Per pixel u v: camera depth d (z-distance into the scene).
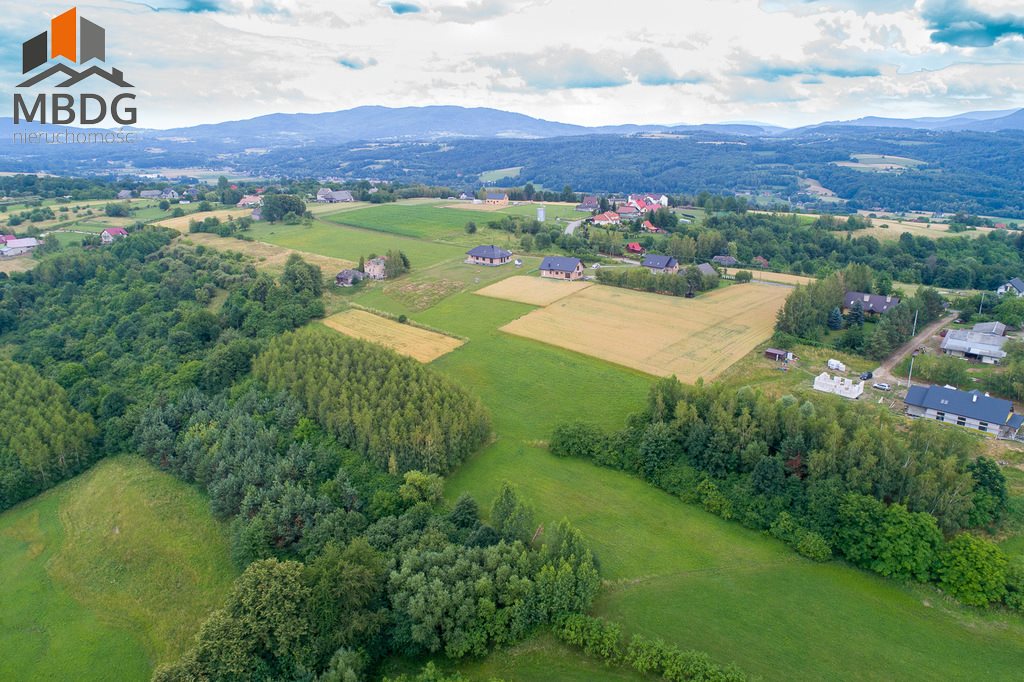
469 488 76.56
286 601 52.50
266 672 50.12
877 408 89.94
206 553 70.00
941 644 53.91
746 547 66.12
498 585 56.00
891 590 59.94
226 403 93.31
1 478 81.12
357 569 54.22
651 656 51.03
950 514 62.94
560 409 94.75
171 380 101.25
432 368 103.38
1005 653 52.84
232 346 104.56
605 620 56.03
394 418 79.75
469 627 53.59
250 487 73.12
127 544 72.56
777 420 75.75
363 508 71.75
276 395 91.38
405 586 55.09
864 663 52.28
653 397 84.56
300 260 164.12
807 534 64.81
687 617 57.12
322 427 85.75
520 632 54.78
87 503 81.06
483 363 110.50
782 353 108.81
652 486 77.06
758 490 70.75
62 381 104.94
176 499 79.44
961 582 58.12
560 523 62.41
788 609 57.91
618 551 65.69
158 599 64.69
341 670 48.72
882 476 66.31
